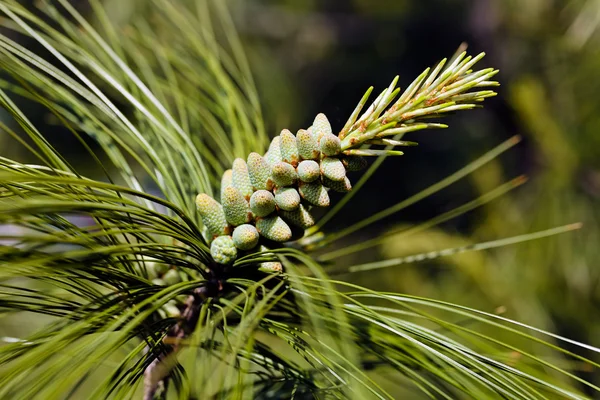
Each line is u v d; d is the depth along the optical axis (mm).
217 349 420
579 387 581
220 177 458
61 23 455
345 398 401
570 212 731
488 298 700
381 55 1430
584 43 781
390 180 1384
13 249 354
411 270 759
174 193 429
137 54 482
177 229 399
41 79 424
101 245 394
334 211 453
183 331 418
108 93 482
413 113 397
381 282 875
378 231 1237
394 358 415
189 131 463
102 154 813
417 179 1366
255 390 444
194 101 478
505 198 765
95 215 382
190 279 429
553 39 804
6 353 385
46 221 386
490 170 767
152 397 424
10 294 396
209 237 419
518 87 757
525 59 829
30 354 358
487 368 394
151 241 407
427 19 1351
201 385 363
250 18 1359
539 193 752
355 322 417
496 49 924
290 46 1452
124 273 396
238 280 403
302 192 405
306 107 1396
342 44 1455
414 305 746
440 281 784
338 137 405
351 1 1450
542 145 749
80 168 842
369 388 376
